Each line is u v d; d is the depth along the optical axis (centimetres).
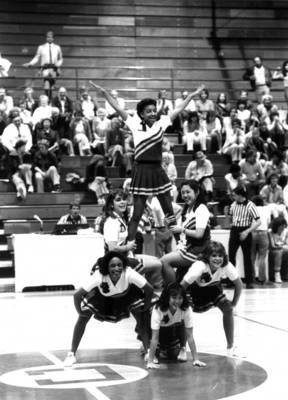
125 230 842
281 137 2117
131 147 2002
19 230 1777
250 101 2402
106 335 1019
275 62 2725
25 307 1310
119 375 760
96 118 2080
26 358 862
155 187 725
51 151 1922
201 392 684
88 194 1894
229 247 1602
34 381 739
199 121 2133
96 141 2052
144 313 831
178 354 829
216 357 848
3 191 1878
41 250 1566
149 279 862
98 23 2584
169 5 2652
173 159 1909
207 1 2678
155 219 1381
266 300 1370
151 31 2628
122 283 784
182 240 878
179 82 2567
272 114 2158
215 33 2680
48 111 2059
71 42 2555
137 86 2517
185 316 792
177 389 696
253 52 2706
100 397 670
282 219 1672
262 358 842
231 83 2588
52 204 1869
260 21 2722
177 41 2648
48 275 1566
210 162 1948
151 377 748
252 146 2008
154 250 1516
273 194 1784
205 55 2661
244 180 1841
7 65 2277
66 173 1942
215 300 834
